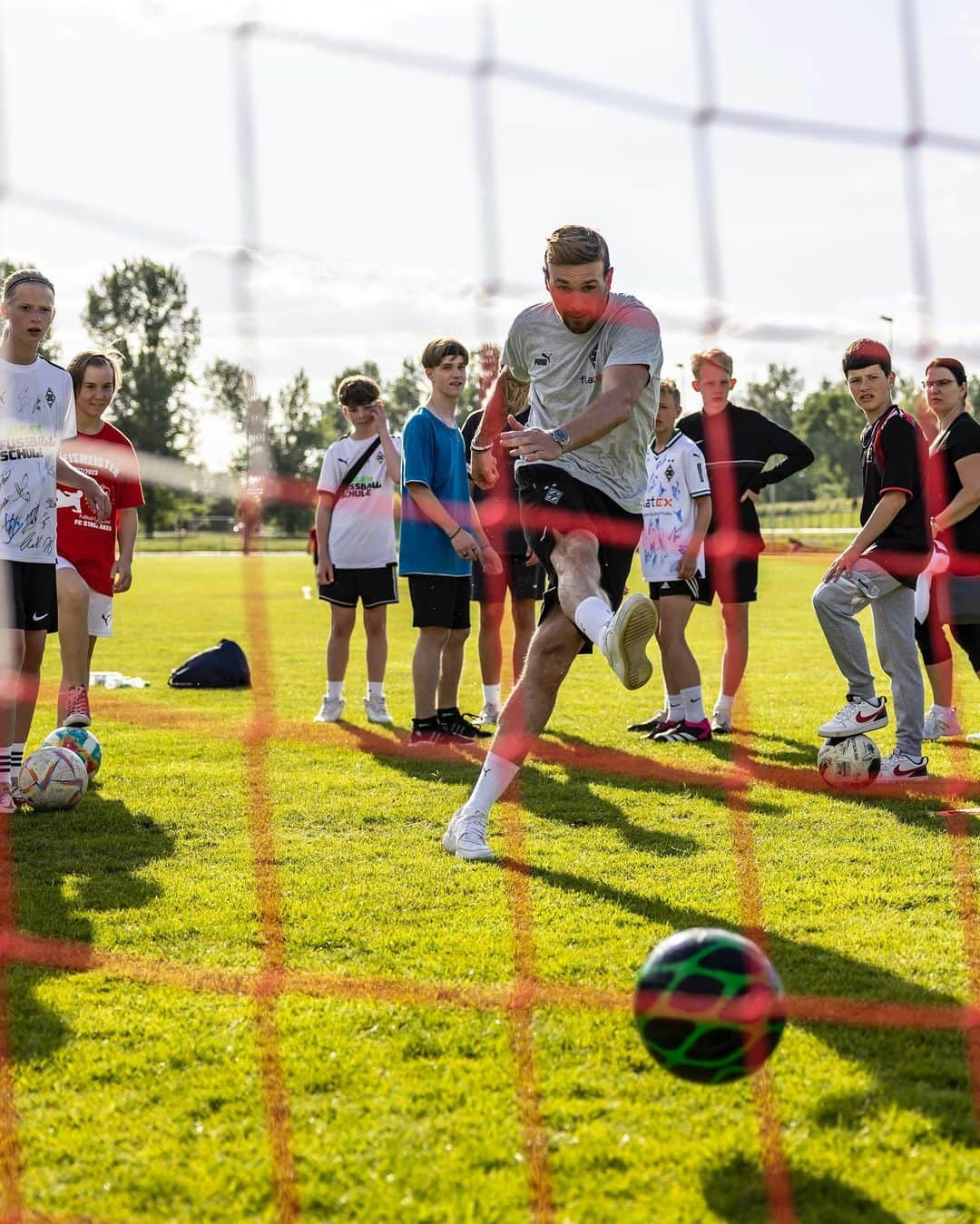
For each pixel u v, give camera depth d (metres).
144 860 4.05
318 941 3.22
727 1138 2.18
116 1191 2.04
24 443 4.59
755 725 7.03
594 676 9.62
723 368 6.56
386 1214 1.96
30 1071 2.45
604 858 4.08
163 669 10.00
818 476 44.62
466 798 5.02
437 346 5.89
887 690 8.41
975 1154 2.14
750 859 4.07
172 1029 2.65
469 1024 2.67
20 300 4.52
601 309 3.87
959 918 3.44
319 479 7.05
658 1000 2.21
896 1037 2.60
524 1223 1.94
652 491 6.45
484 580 6.86
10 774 4.80
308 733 6.66
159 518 38.88
